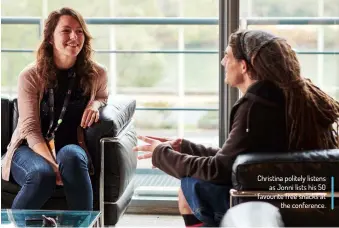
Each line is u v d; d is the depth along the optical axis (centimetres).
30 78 293
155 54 434
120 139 295
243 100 234
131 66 439
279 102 233
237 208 220
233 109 237
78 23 297
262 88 234
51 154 286
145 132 432
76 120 296
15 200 272
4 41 416
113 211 292
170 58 434
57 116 294
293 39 395
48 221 231
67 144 295
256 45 240
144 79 439
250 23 392
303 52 395
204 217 235
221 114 350
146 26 425
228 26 341
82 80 299
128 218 352
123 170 292
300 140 234
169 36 430
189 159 238
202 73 428
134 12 458
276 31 395
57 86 296
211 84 427
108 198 291
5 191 287
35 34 421
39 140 284
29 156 281
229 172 233
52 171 274
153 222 342
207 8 441
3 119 319
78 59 301
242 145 230
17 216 242
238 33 250
